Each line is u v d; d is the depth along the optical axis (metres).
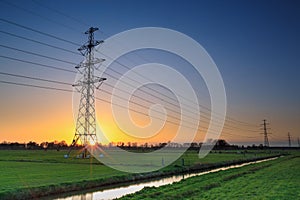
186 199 25.55
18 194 28.98
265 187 32.91
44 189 31.97
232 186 33.75
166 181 45.28
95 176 44.28
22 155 109.56
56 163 70.94
